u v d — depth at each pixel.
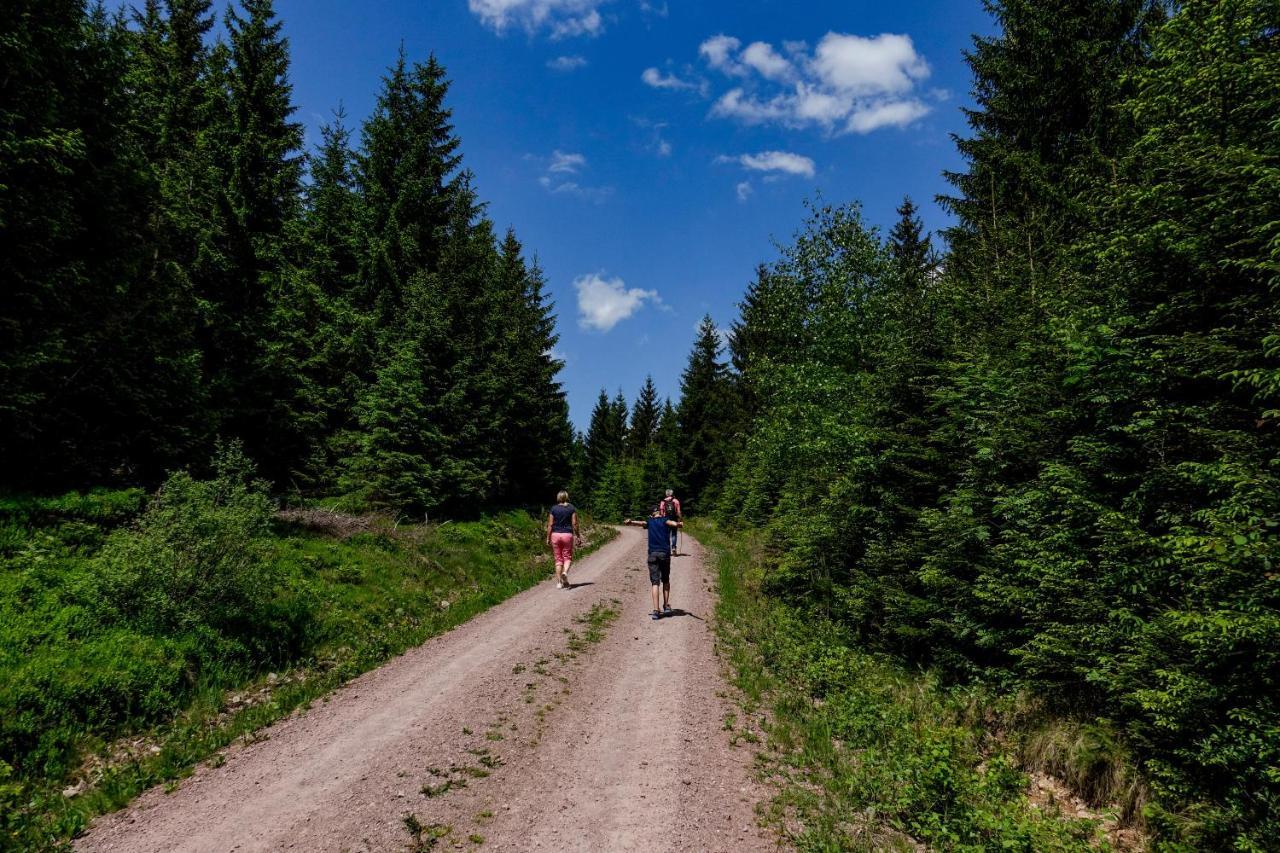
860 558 11.93
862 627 10.91
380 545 13.13
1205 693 4.64
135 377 10.68
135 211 11.60
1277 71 5.18
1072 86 13.40
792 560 13.80
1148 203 6.19
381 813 4.68
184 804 4.79
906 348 10.80
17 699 5.22
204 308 14.82
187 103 21.00
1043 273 10.23
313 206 26.70
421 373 18.84
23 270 9.15
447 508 19.64
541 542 21.33
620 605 12.67
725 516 34.81
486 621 11.02
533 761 5.71
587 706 7.16
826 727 6.88
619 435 69.94
